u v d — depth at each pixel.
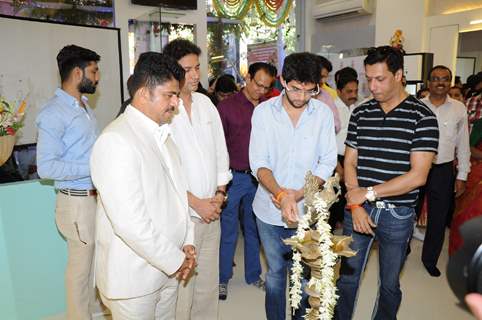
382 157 1.84
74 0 4.14
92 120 2.16
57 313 2.41
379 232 1.89
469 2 4.87
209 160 1.96
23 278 2.25
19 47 3.06
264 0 5.92
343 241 1.11
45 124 1.93
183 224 1.53
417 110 1.76
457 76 5.05
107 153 1.29
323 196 1.11
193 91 2.04
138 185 1.30
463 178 2.92
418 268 3.08
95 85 2.12
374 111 1.87
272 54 6.32
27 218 2.22
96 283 1.54
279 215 1.87
